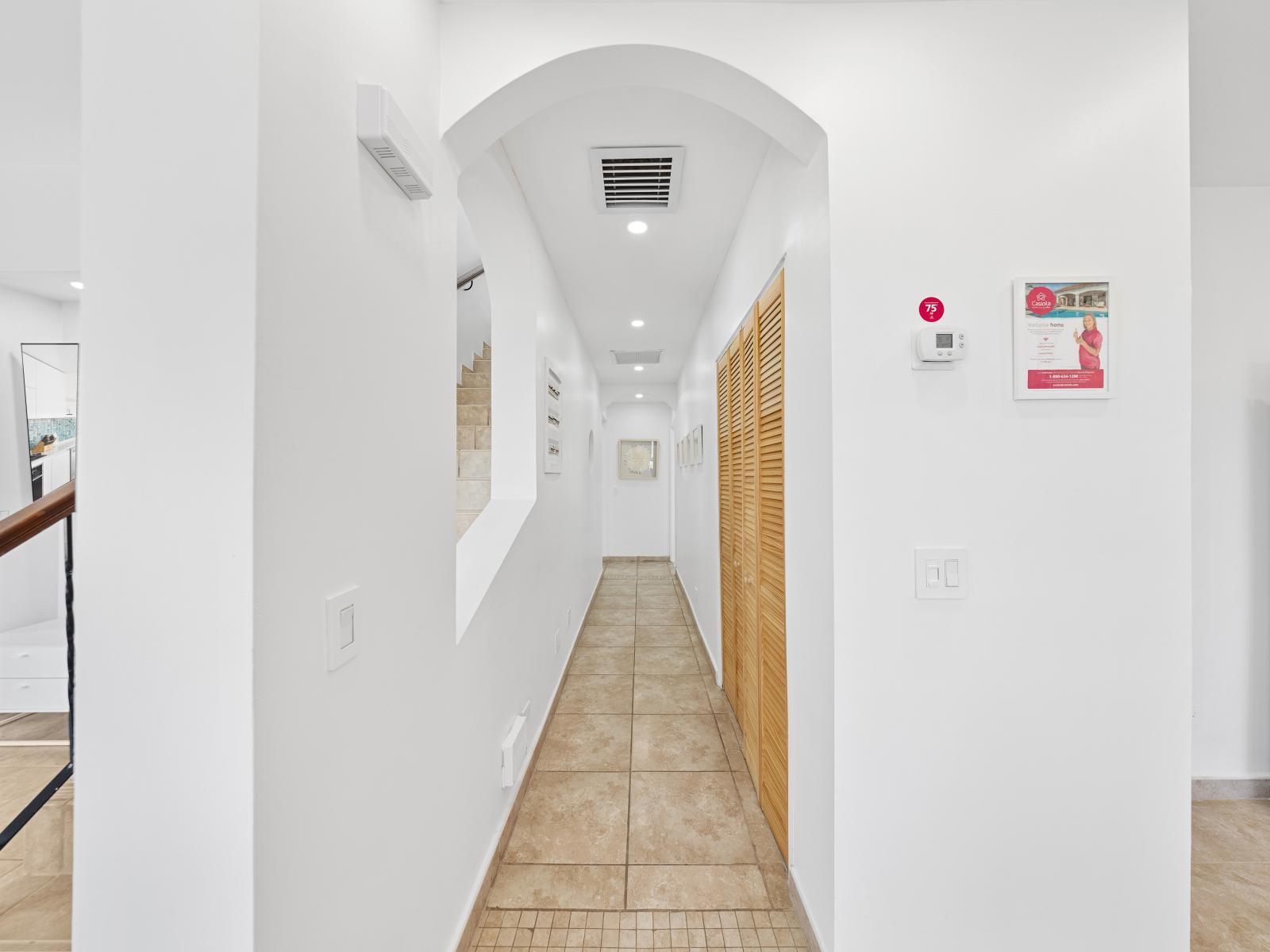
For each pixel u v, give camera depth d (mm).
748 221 2393
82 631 719
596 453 6156
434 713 1310
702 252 2975
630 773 2420
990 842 1354
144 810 711
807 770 1571
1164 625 1356
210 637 707
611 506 8359
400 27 1156
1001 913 1351
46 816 1403
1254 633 2191
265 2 727
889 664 1352
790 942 1561
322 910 856
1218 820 2057
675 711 3045
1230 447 2191
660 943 1553
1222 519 2195
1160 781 1354
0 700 2564
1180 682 1356
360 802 971
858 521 1350
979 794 1354
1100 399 1355
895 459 1354
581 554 4555
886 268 1357
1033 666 1358
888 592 1354
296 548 795
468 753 1563
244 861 701
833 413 1354
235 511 706
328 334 882
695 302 3799
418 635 1225
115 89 728
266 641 727
